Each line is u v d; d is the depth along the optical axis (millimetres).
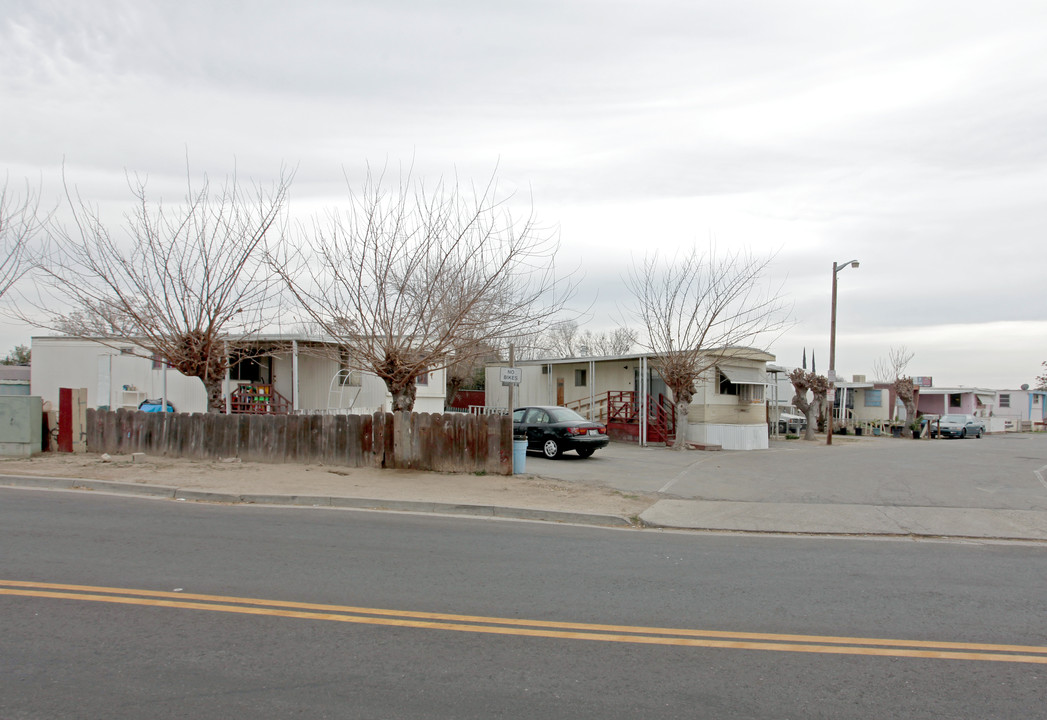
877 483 14695
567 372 31516
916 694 4629
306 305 15141
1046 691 4703
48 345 24766
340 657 5055
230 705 4273
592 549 8773
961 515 11578
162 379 23703
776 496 13055
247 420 15633
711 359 26625
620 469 17281
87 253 20188
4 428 15555
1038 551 9469
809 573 7832
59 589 6453
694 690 4633
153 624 5637
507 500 11945
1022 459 20484
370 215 15055
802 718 4262
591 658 5141
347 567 7469
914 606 6598
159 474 13453
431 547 8555
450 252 15047
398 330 14969
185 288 15945
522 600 6477
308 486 12594
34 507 10453
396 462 14938
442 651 5207
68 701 4285
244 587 6648
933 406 56094
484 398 38531
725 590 7016
